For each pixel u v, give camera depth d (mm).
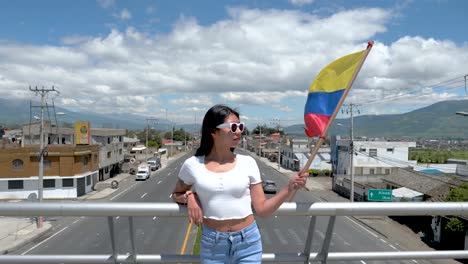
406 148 43750
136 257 2707
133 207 2586
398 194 26375
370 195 26109
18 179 31359
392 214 2709
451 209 2717
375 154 43594
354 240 19203
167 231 18562
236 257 2482
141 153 67000
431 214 2742
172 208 2594
